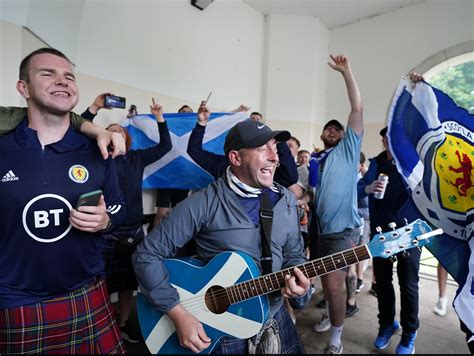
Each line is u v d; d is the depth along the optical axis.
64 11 2.39
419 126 1.38
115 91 3.15
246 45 4.94
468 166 1.20
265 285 1.17
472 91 5.11
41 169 1.03
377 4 4.94
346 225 1.82
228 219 1.21
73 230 1.08
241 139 1.14
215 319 1.22
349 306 2.56
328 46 5.77
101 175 1.15
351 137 1.81
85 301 1.15
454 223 1.24
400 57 5.01
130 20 3.26
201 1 3.95
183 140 2.81
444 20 4.58
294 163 1.93
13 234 1.00
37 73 1.00
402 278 1.95
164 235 1.22
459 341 2.18
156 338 1.32
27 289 1.04
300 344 1.41
